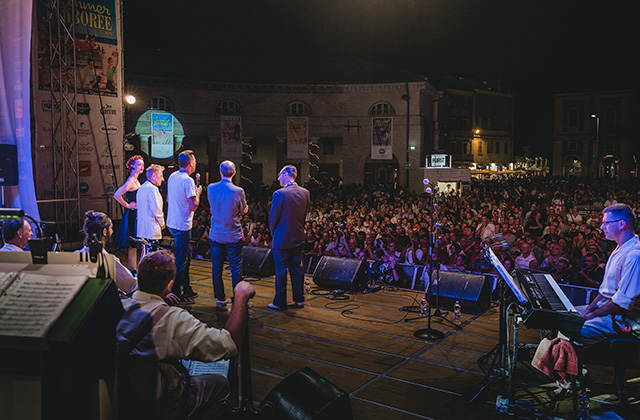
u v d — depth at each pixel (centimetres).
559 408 322
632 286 303
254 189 2403
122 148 934
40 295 158
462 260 747
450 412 308
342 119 3166
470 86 5000
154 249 512
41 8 827
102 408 166
